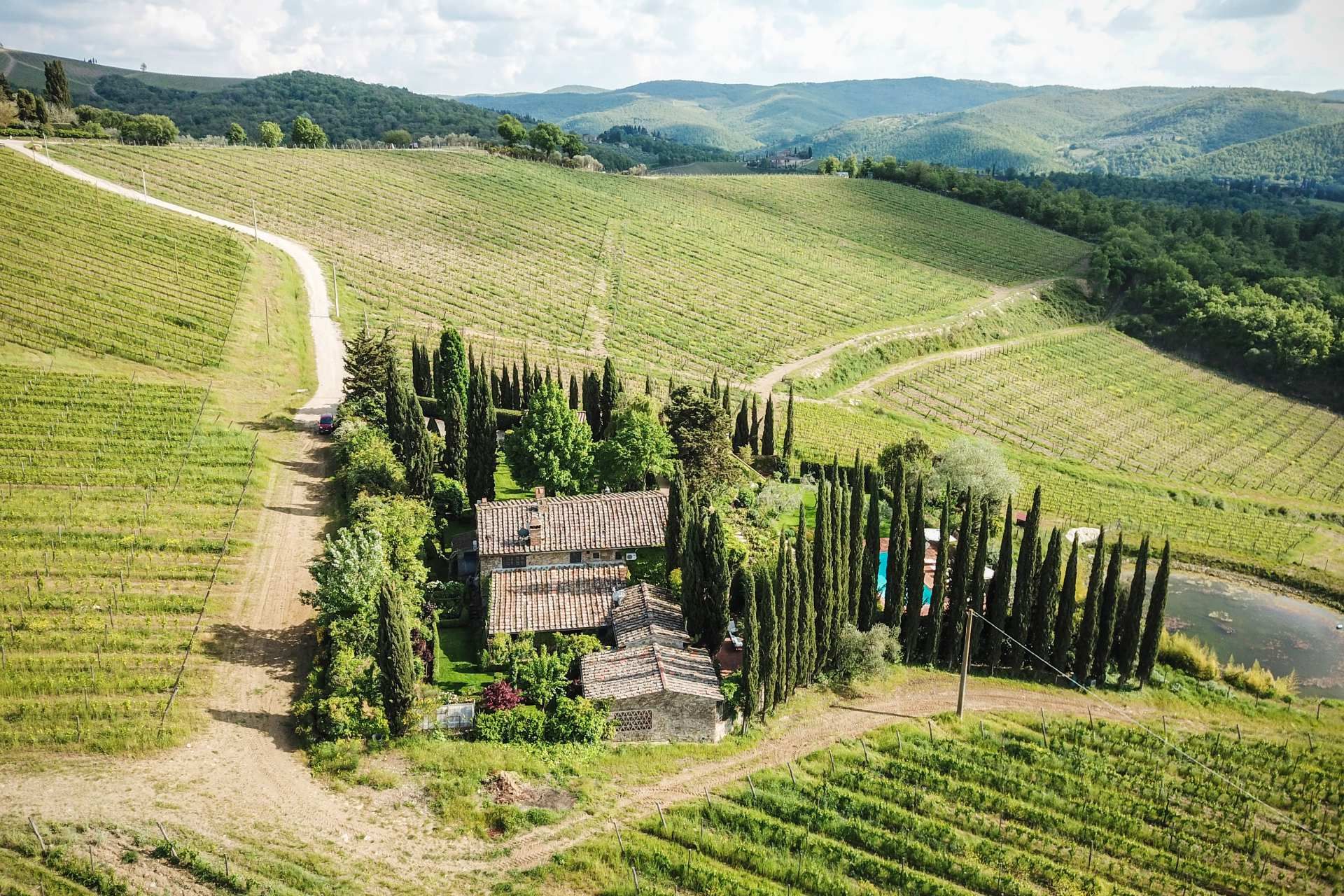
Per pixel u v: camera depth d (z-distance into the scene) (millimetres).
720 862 49906
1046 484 131750
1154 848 55219
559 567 71500
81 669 59094
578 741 57125
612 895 46250
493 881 46250
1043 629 72688
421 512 78188
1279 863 54906
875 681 70000
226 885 43625
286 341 130750
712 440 91312
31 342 109375
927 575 84250
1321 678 83438
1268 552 111438
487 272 189500
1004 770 59938
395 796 50875
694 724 59438
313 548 77188
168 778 50344
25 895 41656
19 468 83250
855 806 54812
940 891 49250
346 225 197125
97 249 139375
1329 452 171500
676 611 67750
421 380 112875
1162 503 131125
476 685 61531
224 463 89188
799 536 64500
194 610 66812
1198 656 78875
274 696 58531
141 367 111125
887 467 106250
